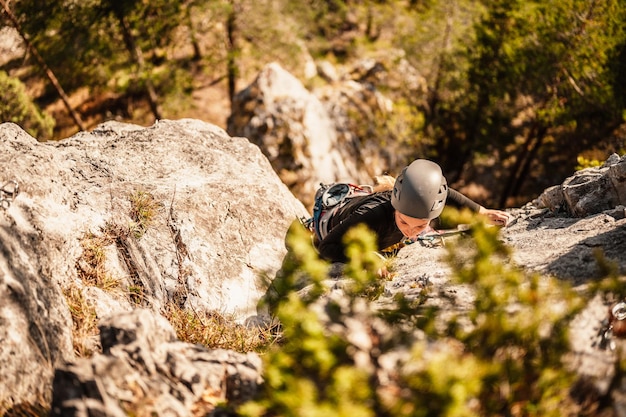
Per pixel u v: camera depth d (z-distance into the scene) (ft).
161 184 15.85
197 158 17.74
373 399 6.84
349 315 7.97
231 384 8.68
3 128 14.88
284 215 16.57
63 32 70.38
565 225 13.85
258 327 13.30
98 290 12.46
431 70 76.28
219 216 15.39
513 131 78.13
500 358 7.59
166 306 13.25
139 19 73.05
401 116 76.38
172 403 8.09
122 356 8.43
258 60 84.58
